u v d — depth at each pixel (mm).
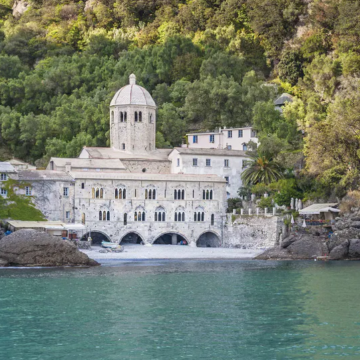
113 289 157125
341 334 114188
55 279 173125
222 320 124312
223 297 147250
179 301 142500
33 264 199500
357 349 105562
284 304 139375
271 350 105188
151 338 111625
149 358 101125
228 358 101250
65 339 110812
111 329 117438
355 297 147125
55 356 101812
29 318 124938
